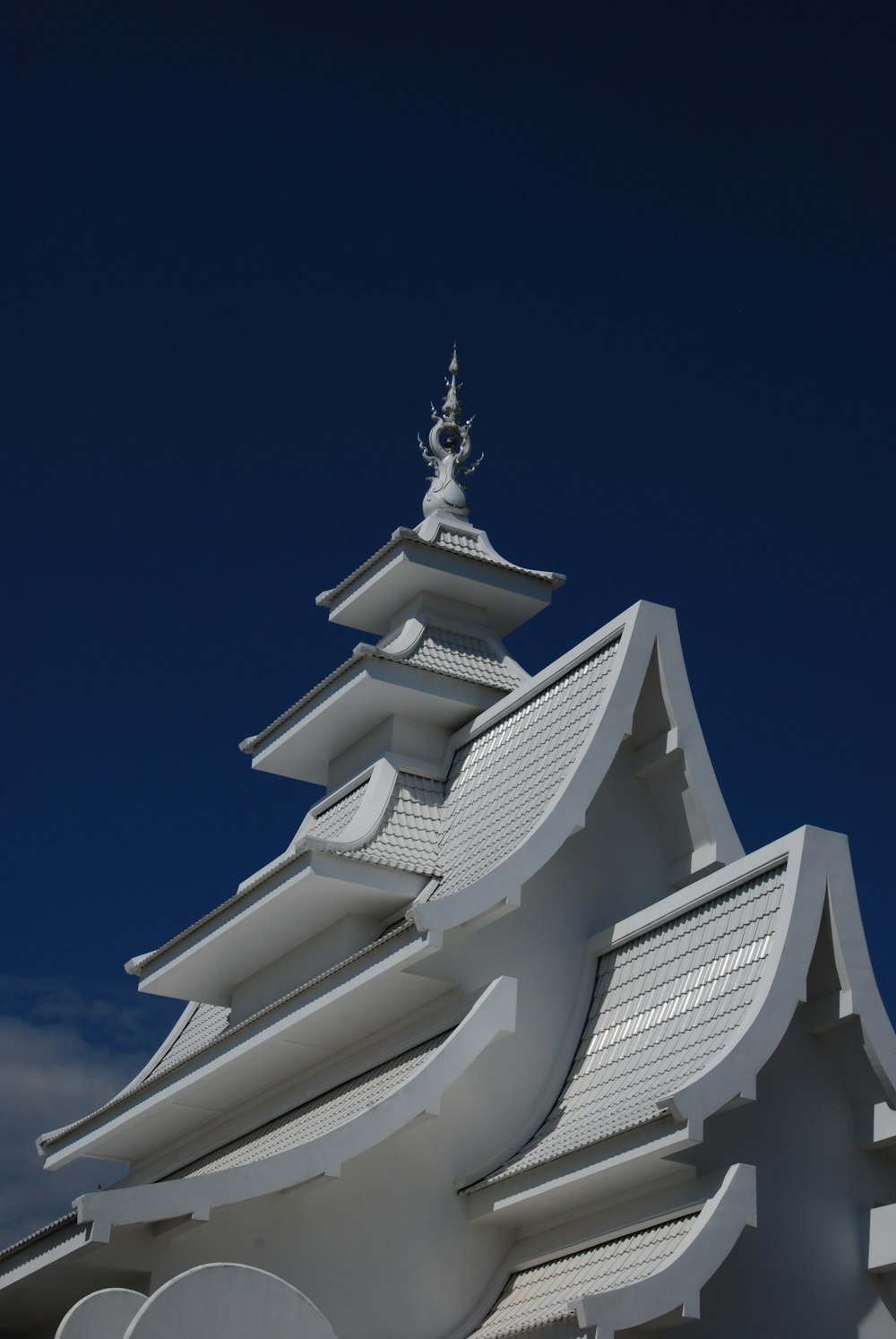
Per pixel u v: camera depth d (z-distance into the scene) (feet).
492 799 61.77
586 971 57.31
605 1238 49.47
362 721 70.08
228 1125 67.00
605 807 59.67
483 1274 52.65
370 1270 51.01
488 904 53.42
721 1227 45.21
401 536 71.20
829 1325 48.93
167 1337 39.78
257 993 69.62
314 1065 62.08
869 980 50.16
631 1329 45.47
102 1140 72.69
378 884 59.57
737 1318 47.67
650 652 58.90
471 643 72.23
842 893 50.37
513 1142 53.98
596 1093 52.70
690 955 52.95
